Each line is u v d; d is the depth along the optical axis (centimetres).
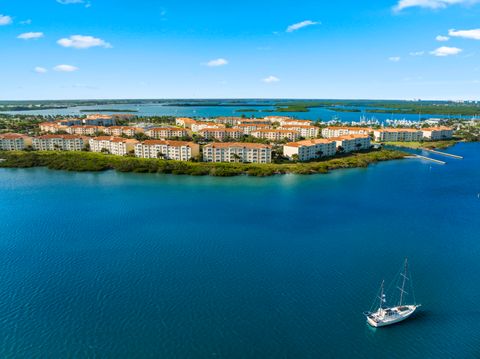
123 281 12544
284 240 15850
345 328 10319
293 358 9281
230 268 13450
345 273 13100
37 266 13488
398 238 16112
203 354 9375
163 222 17875
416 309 11106
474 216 18988
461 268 13512
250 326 10381
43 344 9638
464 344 9731
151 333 10075
